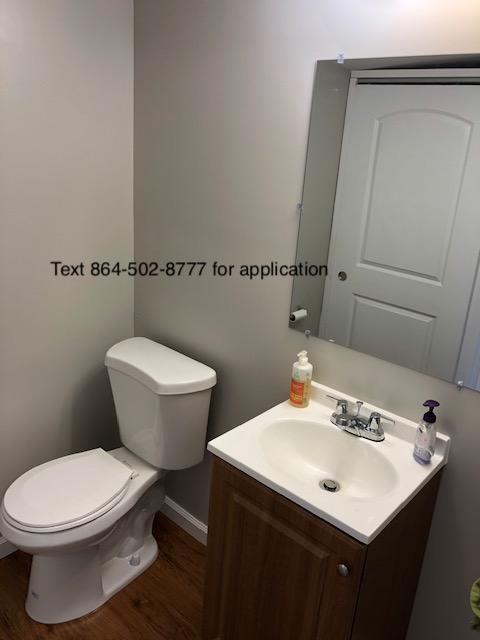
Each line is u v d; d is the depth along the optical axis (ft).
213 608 5.74
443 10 4.45
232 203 6.34
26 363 7.01
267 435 5.50
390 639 5.58
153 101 6.86
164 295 7.48
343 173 5.33
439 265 4.90
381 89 4.92
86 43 6.47
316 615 4.72
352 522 4.29
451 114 4.59
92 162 6.93
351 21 4.96
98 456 6.97
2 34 5.77
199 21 6.10
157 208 7.22
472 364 4.87
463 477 5.18
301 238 5.79
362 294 5.46
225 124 6.17
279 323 6.23
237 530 5.19
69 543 5.96
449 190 4.72
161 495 7.60
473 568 5.34
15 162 6.23
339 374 5.84
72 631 6.54
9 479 7.28
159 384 6.42
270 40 5.56
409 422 5.36
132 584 7.20
